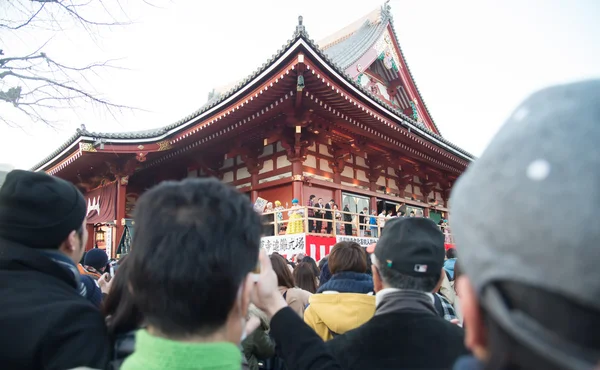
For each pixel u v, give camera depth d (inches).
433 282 63.4
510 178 22.5
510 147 23.6
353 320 91.4
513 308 22.3
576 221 18.9
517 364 21.8
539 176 20.9
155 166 679.7
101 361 51.5
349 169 655.8
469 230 25.3
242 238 42.5
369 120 507.5
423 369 53.6
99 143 526.9
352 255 106.4
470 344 27.9
